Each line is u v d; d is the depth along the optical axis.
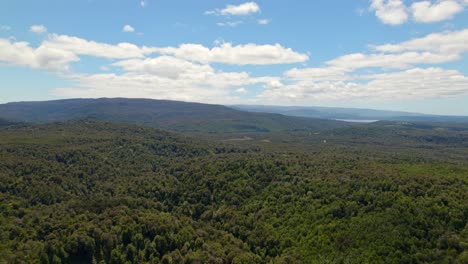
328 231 94.12
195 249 98.19
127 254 92.31
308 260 88.25
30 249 85.81
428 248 78.75
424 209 87.50
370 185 105.75
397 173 115.75
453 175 111.38
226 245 99.88
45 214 106.12
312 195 111.88
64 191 131.50
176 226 105.00
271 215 110.38
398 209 90.62
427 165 139.62
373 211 93.94
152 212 116.38
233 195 127.00
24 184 124.19
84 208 112.69
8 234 90.94
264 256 96.31
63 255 86.12
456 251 75.56
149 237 99.06
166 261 91.50
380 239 84.56
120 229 97.31
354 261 82.44
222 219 116.50
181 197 132.88
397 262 78.38
